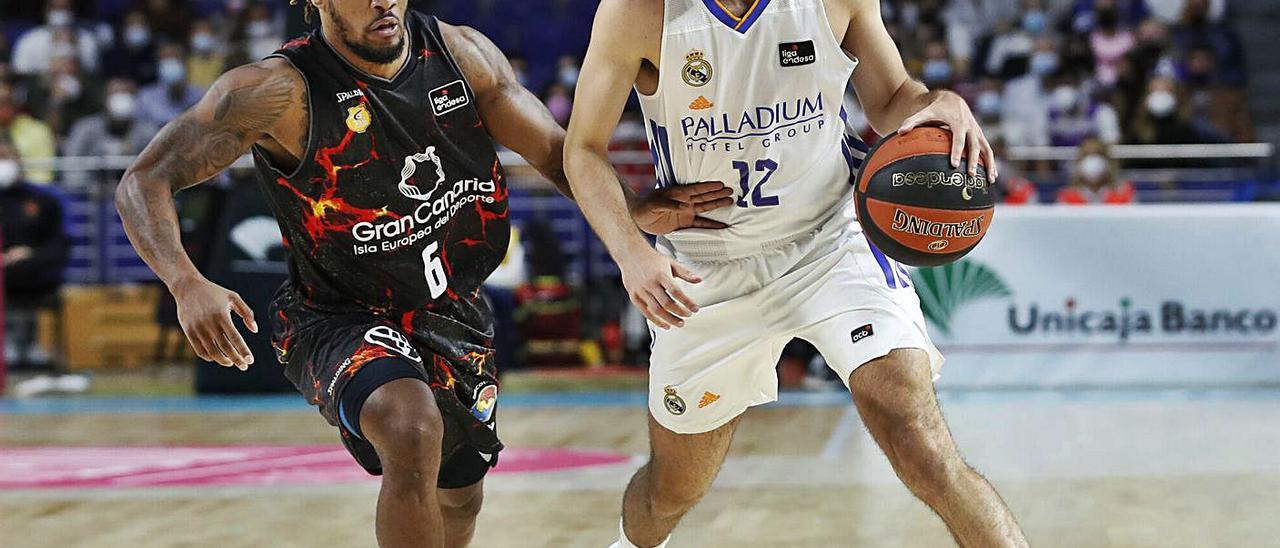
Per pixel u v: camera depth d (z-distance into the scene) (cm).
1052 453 1056
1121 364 1534
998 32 2262
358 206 510
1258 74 2467
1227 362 1534
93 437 1250
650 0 516
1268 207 1529
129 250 1972
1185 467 983
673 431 587
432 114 514
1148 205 1533
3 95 2083
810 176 543
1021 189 1711
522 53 2523
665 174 550
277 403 1525
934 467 489
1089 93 2081
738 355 562
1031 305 1533
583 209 530
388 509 464
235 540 746
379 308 530
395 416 470
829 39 517
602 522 783
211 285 467
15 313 1816
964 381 1538
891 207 504
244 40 2289
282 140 504
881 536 731
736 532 748
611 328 1741
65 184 1978
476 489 568
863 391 513
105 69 2297
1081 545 706
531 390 1578
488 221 539
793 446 1114
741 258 559
